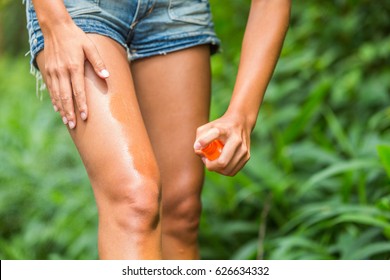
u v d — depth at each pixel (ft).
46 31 5.82
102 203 5.54
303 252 8.27
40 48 6.02
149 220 5.38
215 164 5.52
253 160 10.05
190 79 7.00
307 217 9.29
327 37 12.55
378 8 12.25
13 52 28.81
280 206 9.80
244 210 10.16
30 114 18.33
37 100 20.44
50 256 9.88
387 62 12.03
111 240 5.41
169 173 7.10
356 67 11.95
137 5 6.46
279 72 12.13
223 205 10.19
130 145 5.51
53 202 12.32
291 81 11.93
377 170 9.36
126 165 5.44
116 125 5.57
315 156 10.04
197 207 7.22
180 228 7.18
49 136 15.66
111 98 5.69
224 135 5.57
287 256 8.22
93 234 10.48
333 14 12.57
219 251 9.62
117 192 5.42
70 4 6.05
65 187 12.78
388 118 10.68
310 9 12.68
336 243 8.69
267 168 9.95
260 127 11.18
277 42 6.34
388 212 8.18
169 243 7.20
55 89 5.79
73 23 5.81
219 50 7.34
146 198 5.37
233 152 5.57
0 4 17.21
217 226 9.73
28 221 12.51
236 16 13.82
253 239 9.86
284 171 10.26
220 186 10.28
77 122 5.70
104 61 5.86
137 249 5.32
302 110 9.91
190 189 7.11
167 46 6.86
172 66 6.95
